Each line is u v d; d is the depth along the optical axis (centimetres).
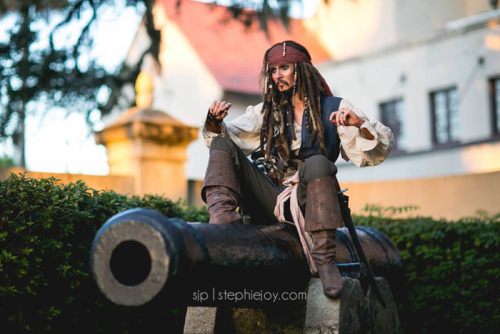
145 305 255
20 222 346
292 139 348
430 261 540
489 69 1491
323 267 318
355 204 823
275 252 310
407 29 1784
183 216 470
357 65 1730
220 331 357
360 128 319
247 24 1047
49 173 607
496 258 511
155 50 1095
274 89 351
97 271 257
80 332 399
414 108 1619
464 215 759
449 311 524
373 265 407
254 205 342
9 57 1055
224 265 283
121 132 691
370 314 358
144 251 272
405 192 802
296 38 1981
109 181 655
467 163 1485
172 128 694
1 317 351
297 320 336
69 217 372
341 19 1902
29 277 351
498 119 1484
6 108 1067
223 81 1872
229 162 324
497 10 1575
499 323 502
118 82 1109
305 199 322
